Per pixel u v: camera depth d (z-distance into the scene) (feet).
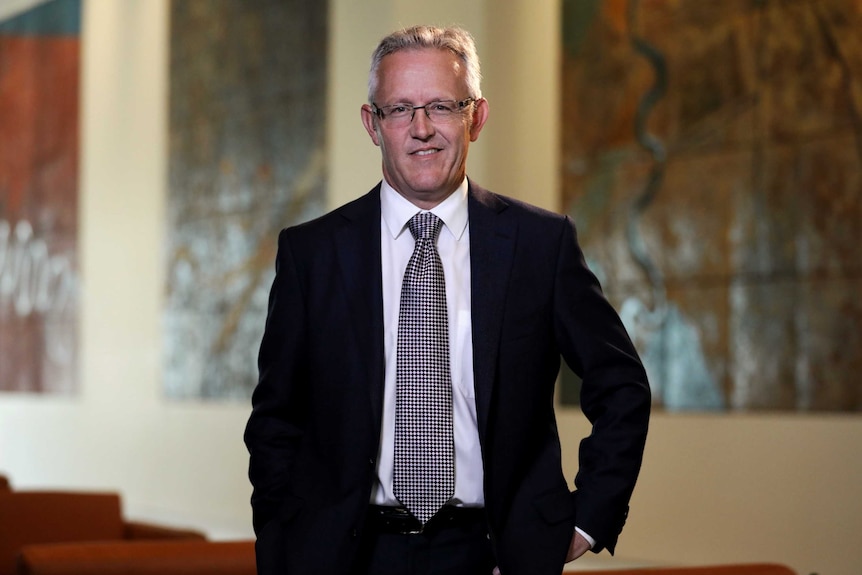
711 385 51.72
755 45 50.57
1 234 97.04
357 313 19.16
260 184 73.77
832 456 47.09
